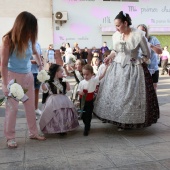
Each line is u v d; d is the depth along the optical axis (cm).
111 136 424
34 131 414
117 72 430
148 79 428
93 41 1917
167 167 307
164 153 349
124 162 322
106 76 446
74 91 520
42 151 363
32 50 405
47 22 1845
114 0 1925
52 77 435
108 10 1922
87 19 1898
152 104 424
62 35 1875
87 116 432
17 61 374
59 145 386
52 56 1598
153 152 353
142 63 431
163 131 447
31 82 399
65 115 421
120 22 414
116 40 432
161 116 550
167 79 1283
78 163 322
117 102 418
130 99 412
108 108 424
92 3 1894
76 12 1880
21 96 334
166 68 1523
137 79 419
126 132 444
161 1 1992
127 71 422
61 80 440
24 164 322
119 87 422
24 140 411
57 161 329
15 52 367
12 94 332
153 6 1988
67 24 1873
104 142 396
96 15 1908
